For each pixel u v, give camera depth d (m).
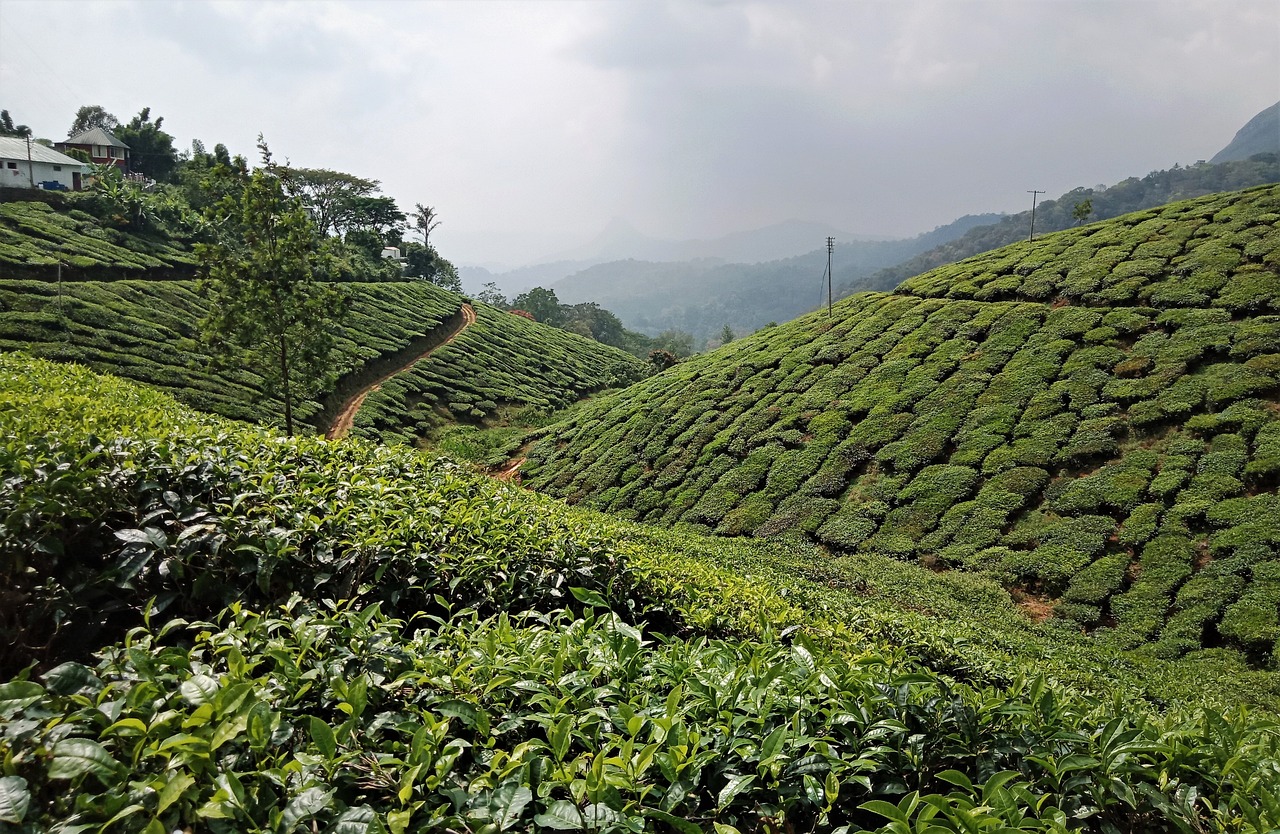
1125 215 38.38
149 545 5.39
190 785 2.92
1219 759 4.64
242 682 3.52
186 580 5.58
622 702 4.41
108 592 5.26
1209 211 33.31
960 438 25.31
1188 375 23.31
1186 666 15.41
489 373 64.62
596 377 77.88
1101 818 4.32
